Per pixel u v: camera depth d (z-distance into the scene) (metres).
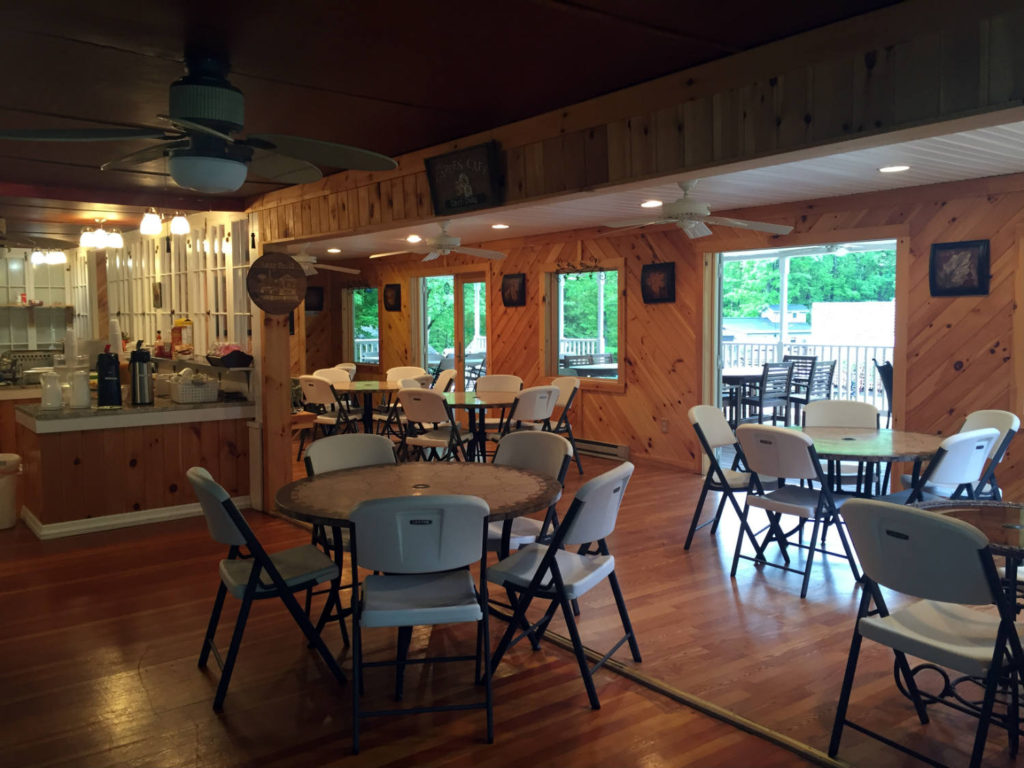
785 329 10.50
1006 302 4.97
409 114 3.43
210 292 6.26
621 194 5.64
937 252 5.28
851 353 9.82
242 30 2.40
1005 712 2.77
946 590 2.24
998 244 4.99
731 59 2.69
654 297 7.20
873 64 2.32
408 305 11.14
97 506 5.23
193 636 3.51
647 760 2.53
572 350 8.43
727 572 4.33
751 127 2.64
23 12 2.23
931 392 5.42
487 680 2.66
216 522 2.89
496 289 9.27
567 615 2.86
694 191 5.52
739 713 2.79
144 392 5.53
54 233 8.00
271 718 2.80
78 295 9.71
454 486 3.20
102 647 3.40
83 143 3.96
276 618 3.72
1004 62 2.06
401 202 4.23
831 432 4.67
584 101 3.22
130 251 7.80
